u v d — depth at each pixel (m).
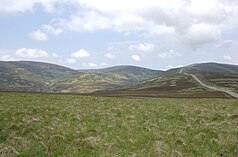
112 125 23.91
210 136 20.28
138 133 21.50
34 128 22.23
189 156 16.48
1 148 16.92
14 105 39.03
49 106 37.69
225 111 33.88
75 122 25.62
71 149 17.25
